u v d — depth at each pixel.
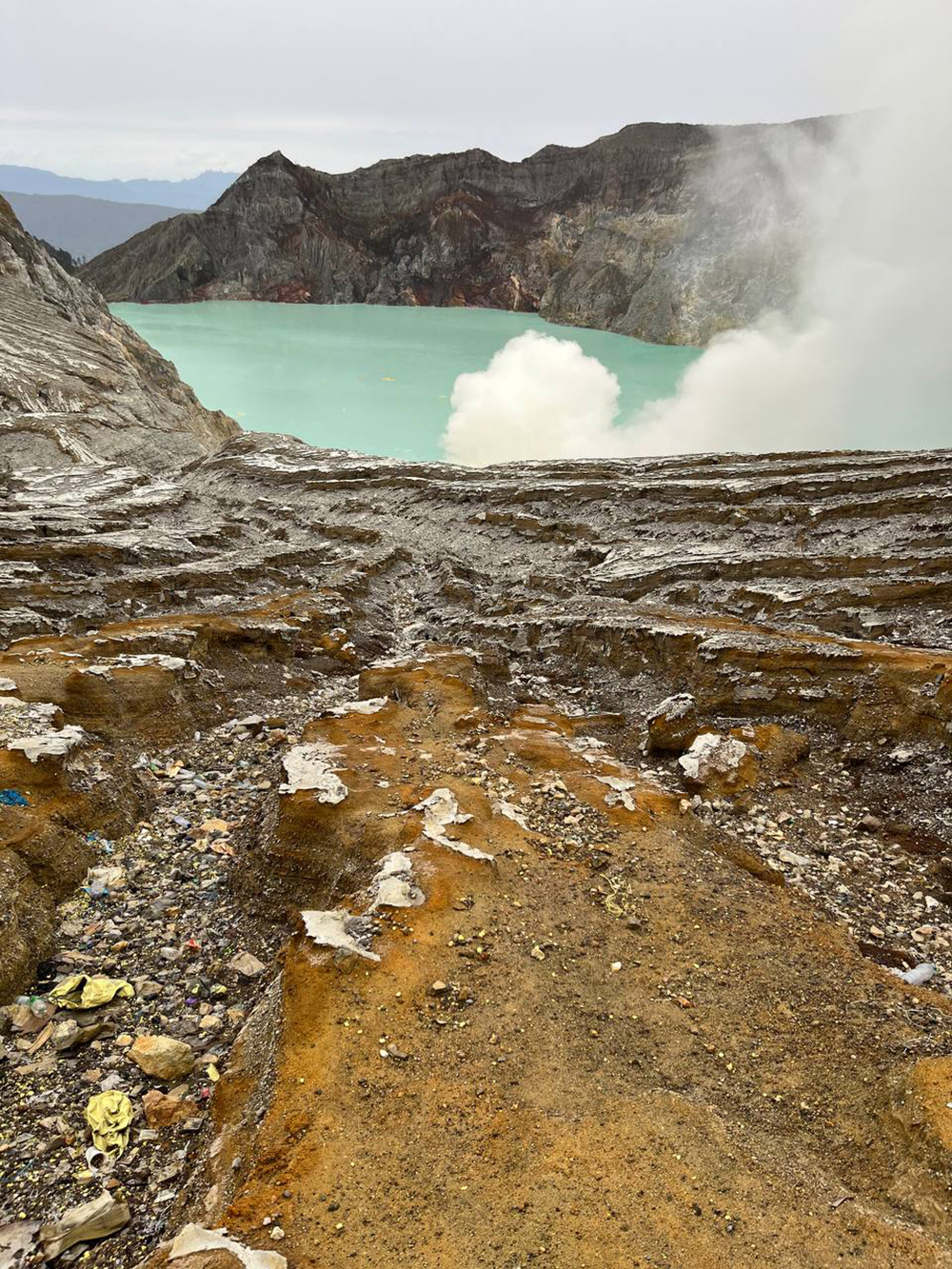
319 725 13.55
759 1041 7.62
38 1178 6.35
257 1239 5.32
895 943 10.29
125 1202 6.19
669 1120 6.48
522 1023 7.48
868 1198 6.02
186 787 12.77
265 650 19.55
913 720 14.63
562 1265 5.29
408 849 9.77
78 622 19.86
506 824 10.81
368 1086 6.64
